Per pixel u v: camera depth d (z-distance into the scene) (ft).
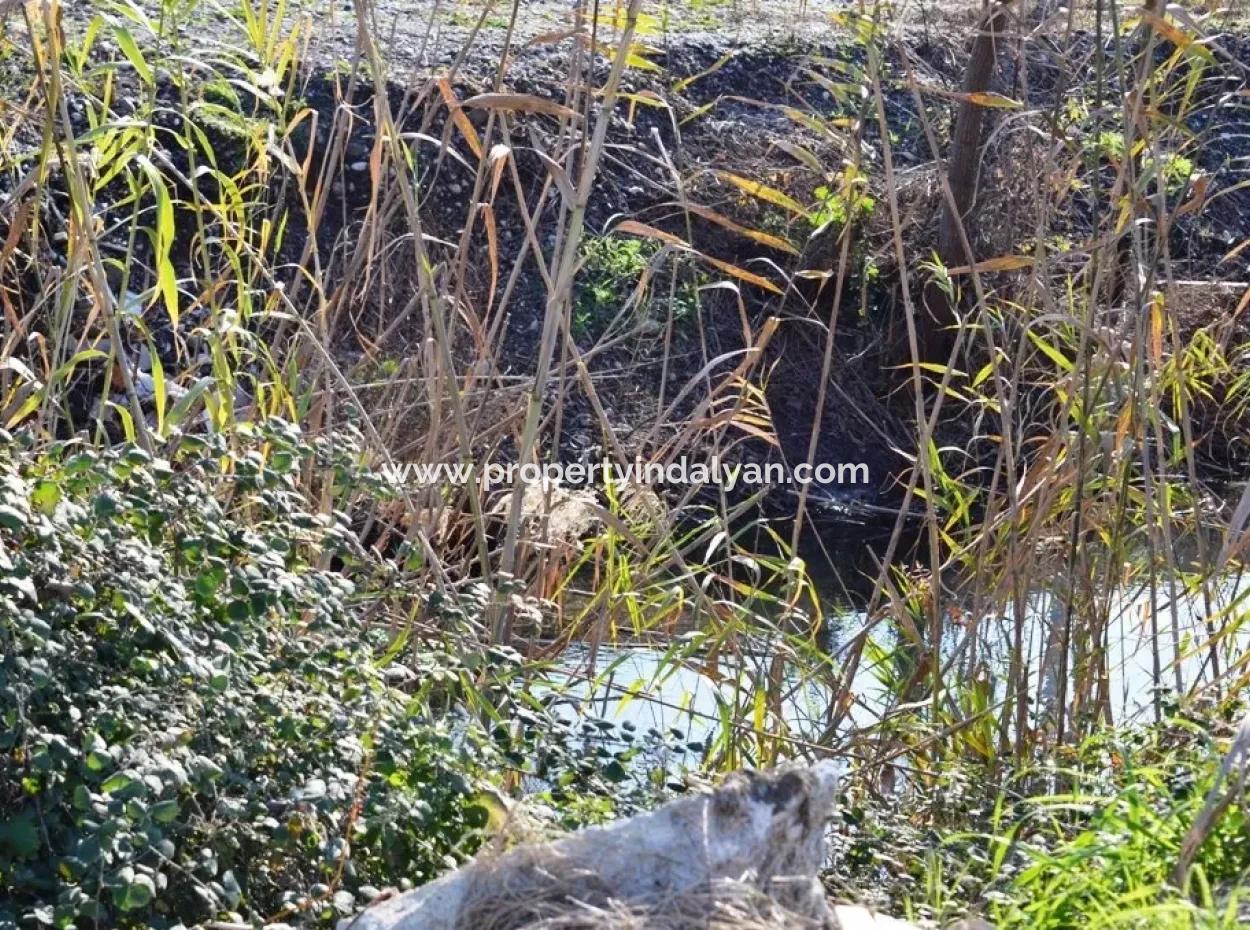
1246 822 8.87
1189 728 11.35
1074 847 9.15
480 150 13.04
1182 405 13.29
